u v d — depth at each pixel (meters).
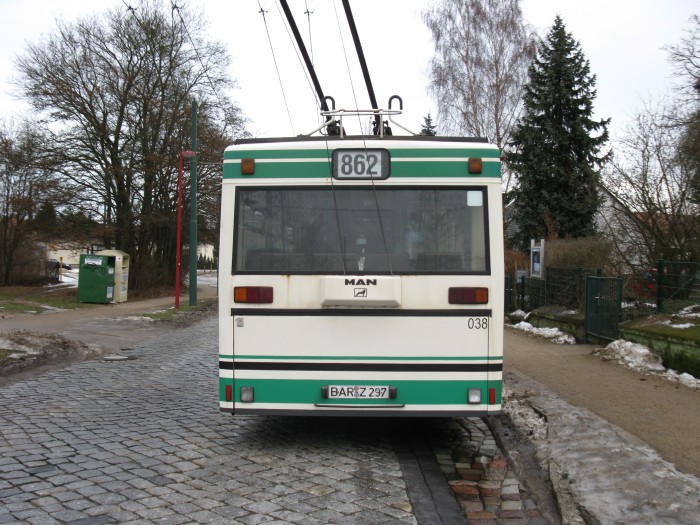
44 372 10.38
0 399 8.10
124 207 35.00
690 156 13.40
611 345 10.94
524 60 32.06
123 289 29.83
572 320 14.21
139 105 34.16
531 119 28.66
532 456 5.75
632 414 6.73
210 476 5.19
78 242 35.53
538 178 28.28
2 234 39.19
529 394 7.82
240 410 5.86
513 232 35.41
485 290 5.82
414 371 5.79
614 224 15.01
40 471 5.20
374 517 4.35
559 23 28.77
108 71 33.00
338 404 5.80
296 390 5.83
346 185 5.93
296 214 5.94
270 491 4.84
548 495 4.80
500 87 32.34
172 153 34.84
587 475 4.78
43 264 43.41
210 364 11.77
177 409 7.78
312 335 5.83
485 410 5.79
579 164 27.53
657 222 13.56
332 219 5.91
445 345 5.80
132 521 4.18
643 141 14.06
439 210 5.90
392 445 6.37
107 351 13.34
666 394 7.79
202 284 53.59
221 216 5.98
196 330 18.75
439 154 5.93
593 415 6.57
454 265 5.85
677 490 4.37
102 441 6.17
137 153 34.28
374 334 5.80
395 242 5.88
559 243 17.61
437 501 4.71
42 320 19.11
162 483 4.97
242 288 5.88
